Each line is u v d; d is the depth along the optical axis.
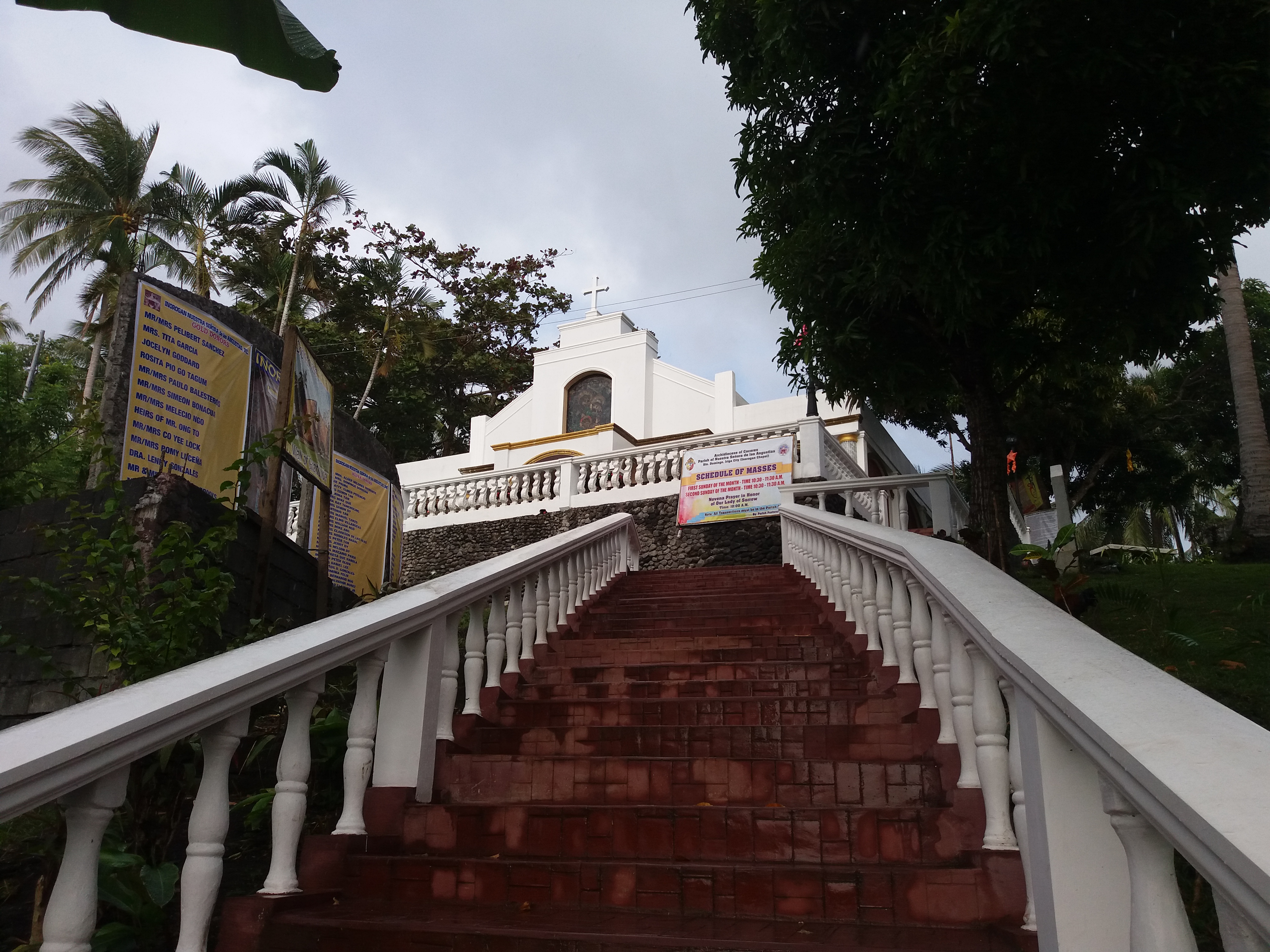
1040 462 21.70
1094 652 2.10
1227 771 1.43
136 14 2.74
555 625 7.04
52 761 1.99
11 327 29.38
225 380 8.47
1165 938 1.62
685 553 14.23
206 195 24.62
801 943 2.61
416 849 3.69
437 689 4.10
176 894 3.50
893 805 3.58
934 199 5.72
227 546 5.25
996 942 2.67
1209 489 25.53
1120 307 6.07
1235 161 5.35
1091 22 4.89
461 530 16.58
